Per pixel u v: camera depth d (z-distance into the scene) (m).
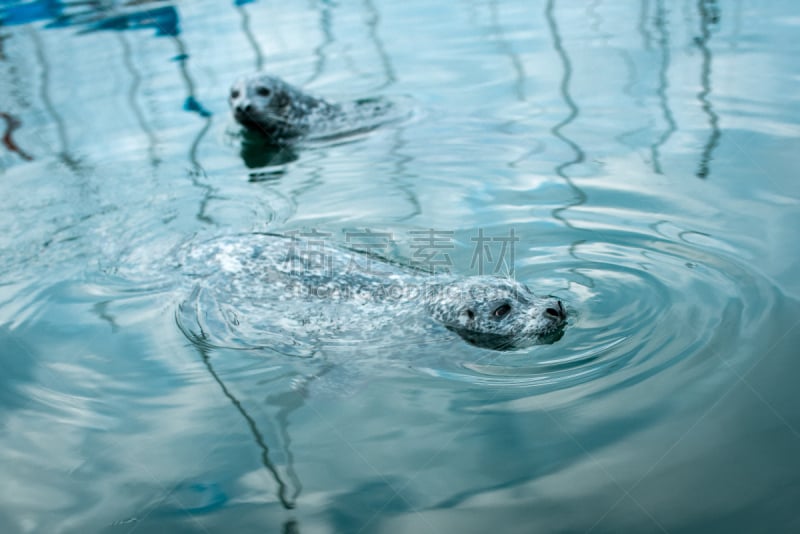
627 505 2.73
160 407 3.01
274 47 5.04
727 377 2.95
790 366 2.96
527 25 5.08
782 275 3.20
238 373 3.08
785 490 2.72
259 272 3.34
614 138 3.89
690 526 2.69
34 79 4.71
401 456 2.86
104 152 4.11
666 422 2.87
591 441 2.85
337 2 5.90
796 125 3.83
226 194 3.81
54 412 3.01
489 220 3.54
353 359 3.10
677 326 3.09
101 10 6.00
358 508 2.76
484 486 2.79
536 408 2.93
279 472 2.84
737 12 4.92
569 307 3.20
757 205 3.47
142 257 3.51
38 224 3.69
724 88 4.12
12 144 4.17
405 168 3.86
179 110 4.40
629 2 5.40
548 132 3.97
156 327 3.24
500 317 3.15
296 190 3.80
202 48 5.11
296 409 2.98
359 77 4.54
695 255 3.31
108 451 2.91
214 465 2.87
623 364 3.02
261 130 4.24
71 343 3.20
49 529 2.77
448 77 4.47
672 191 3.57
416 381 3.03
